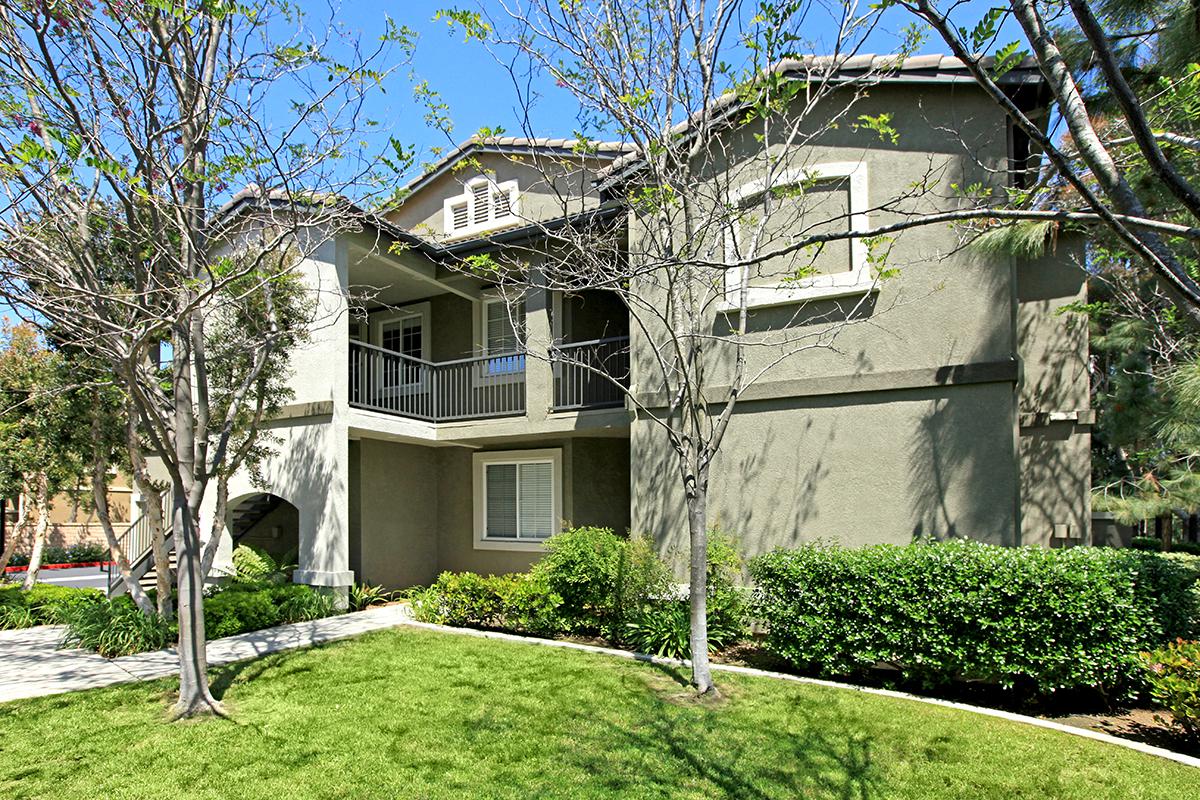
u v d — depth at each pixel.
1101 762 5.31
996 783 4.98
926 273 8.68
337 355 11.92
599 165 11.80
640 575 9.06
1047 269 10.34
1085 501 9.65
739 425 9.66
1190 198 2.67
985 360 8.27
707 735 5.86
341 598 11.80
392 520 14.12
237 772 5.18
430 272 13.80
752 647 8.98
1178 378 6.64
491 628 10.38
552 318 12.84
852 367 9.00
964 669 6.71
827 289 9.12
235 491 13.67
